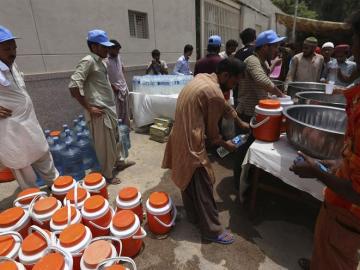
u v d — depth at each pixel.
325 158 1.54
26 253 1.54
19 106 2.29
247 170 2.23
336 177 1.15
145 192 2.92
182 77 4.68
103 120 2.84
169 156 2.29
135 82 4.83
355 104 1.09
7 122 2.24
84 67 2.61
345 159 1.16
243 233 2.24
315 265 1.52
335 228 1.30
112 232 1.83
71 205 1.93
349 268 1.36
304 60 3.94
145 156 3.85
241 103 2.92
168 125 4.40
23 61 3.82
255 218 2.42
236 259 1.97
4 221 1.79
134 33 5.91
